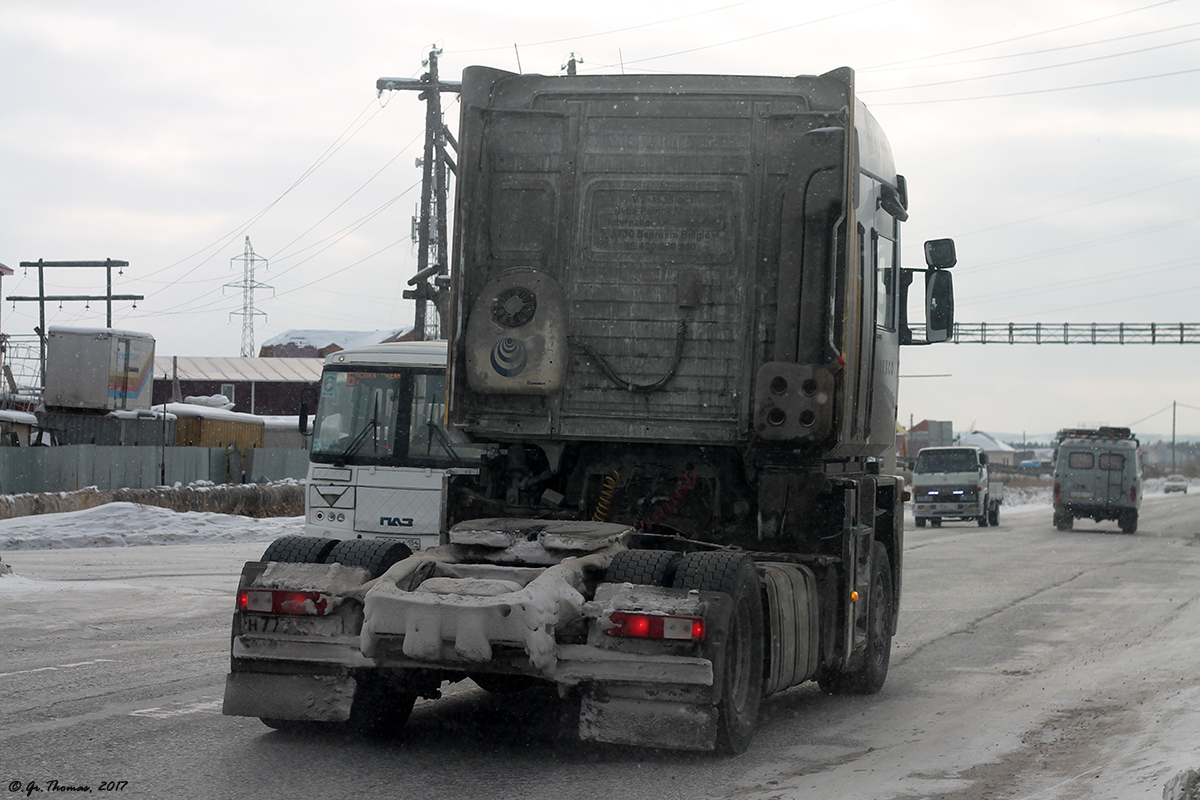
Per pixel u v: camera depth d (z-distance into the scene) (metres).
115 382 40.25
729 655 6.62
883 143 9.80
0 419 36.62
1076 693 9.74
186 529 26.30
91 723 7.55
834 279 7.92
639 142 8.32
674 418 8.13
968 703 9.35
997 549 29.75
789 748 7.44
